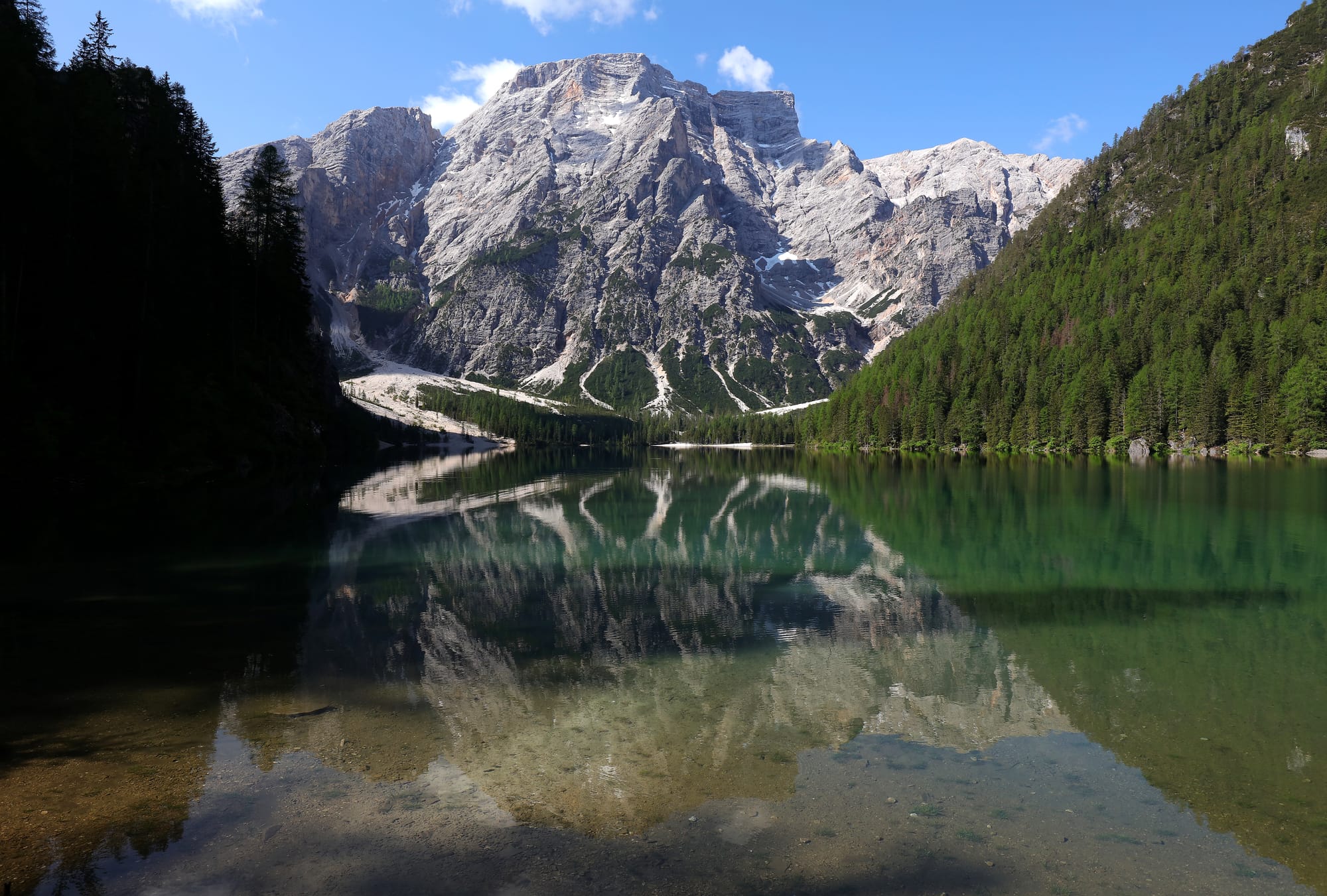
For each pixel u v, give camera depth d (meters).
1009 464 92.56
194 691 11.95
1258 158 174.00
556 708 11.52
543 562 26.30
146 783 8.59
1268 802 8.46
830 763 9.50
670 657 14.62
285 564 24.08
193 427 55.38
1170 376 108.44
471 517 39.31
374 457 109.50
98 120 52.41
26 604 17.94
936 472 78.00
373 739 10.06
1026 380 130.25
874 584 22.44
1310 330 100.44
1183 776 9.16
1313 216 140.88
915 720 11.18
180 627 16.12
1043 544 29.77
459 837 7.51
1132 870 7.00
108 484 44.41
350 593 20.41
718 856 7.20
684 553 28.20
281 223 75.25
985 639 16.16
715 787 8.77
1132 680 13.21
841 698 12.16
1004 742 10.29
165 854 7.05
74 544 26.28
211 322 62.69
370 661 13.98
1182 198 182.25
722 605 19.58
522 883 6.70
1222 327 119.12
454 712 11.26
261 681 12.53
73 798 8.16
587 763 9.40
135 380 50.00
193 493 44.44
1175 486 54.44
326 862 6.98
